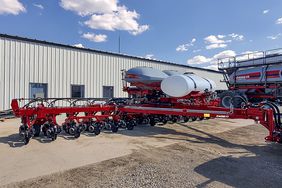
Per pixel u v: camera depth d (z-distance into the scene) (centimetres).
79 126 651
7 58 1135
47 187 326
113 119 753
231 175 383
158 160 455
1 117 1049
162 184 341
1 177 359
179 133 745
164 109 728
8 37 1138
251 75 1563
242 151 533
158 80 828
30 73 1220
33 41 1235
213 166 425
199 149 545
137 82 865
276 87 1418
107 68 1608
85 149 524
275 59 1473
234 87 1677
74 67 1423
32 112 592
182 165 427
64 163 428
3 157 457
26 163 425
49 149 518
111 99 898
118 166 416
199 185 341
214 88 919
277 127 534
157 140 634
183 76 747
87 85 1491
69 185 333
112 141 608
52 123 620
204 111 666
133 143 592
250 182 356
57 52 1341
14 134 670
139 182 347
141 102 866
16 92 1165
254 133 762
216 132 774
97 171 390
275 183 354
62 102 1359
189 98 802
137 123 894
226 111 630
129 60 1755
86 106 698
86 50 1486
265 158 480
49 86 1302
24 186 328
